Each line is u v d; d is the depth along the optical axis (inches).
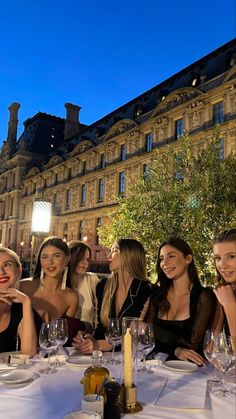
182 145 698.8
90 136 2015.3
